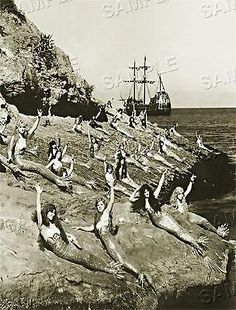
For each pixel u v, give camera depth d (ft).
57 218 20.88
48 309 19.38
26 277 19.40
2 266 19.40
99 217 22.34
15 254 19.77
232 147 29.32
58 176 24.08
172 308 22.29
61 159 24.88
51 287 19.58
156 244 23.50
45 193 22.88
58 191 23.48
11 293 19.15
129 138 29.09
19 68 29.91
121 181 26.16
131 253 22.52
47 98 30.30
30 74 30.25
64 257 20.61
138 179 26.86
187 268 23.50
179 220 25.82
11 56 30.40
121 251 22.00
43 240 20.54
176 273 22.94
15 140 23.93
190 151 29.48
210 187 28.04
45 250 20.49
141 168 27.81
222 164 28.78
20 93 29.40
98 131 29.37
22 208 21.43
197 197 27.78
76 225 22.18
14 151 23.76
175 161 28.78
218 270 24.16
